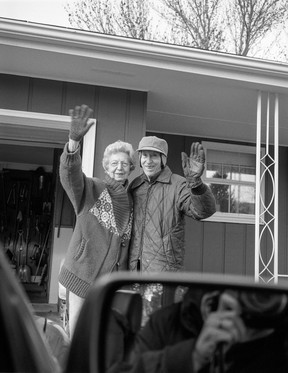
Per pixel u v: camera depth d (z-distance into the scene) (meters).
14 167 8.43
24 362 1.10
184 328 1.62
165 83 4.95
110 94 5.10
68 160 2.81
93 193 2.96
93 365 1.39
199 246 6.82
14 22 3.98
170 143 6.99
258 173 4.96
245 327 1.56
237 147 7.21
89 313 1.47
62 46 4.22
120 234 2.98
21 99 4.86
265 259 7.01
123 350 1.56
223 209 7.01
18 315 1.13
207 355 1.56
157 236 3.04
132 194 3.21
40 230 7.84
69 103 4.98
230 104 5.61
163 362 1.59
